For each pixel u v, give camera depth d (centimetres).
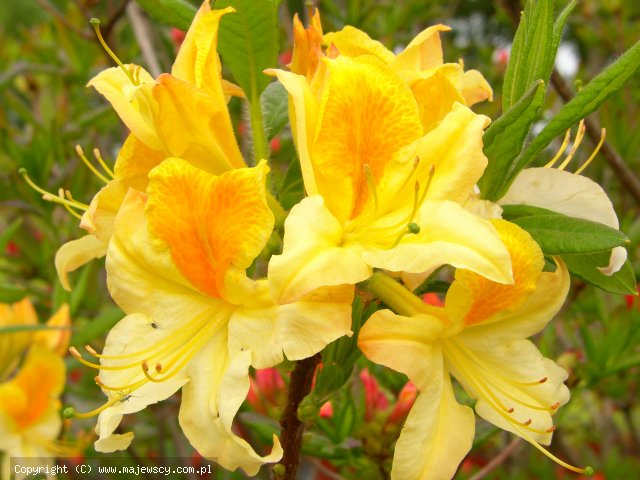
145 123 20
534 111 19
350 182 19
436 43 23
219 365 19
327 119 19
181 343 20
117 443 20
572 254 20
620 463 53
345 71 19
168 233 19
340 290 18
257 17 22
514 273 19
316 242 17
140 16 47
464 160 19
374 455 31
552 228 20
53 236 51
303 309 18
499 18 56
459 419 19
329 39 22
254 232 19
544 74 21
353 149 19
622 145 48
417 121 20
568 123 20
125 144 21
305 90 19
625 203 54
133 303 20
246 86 23
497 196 21
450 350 20
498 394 20
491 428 31
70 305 38
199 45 20
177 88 19
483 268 17
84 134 57
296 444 23
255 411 33
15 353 35
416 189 18
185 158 20
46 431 35
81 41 56
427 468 18
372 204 20
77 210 49
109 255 20
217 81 20
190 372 19
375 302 20
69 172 50
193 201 19
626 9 69
